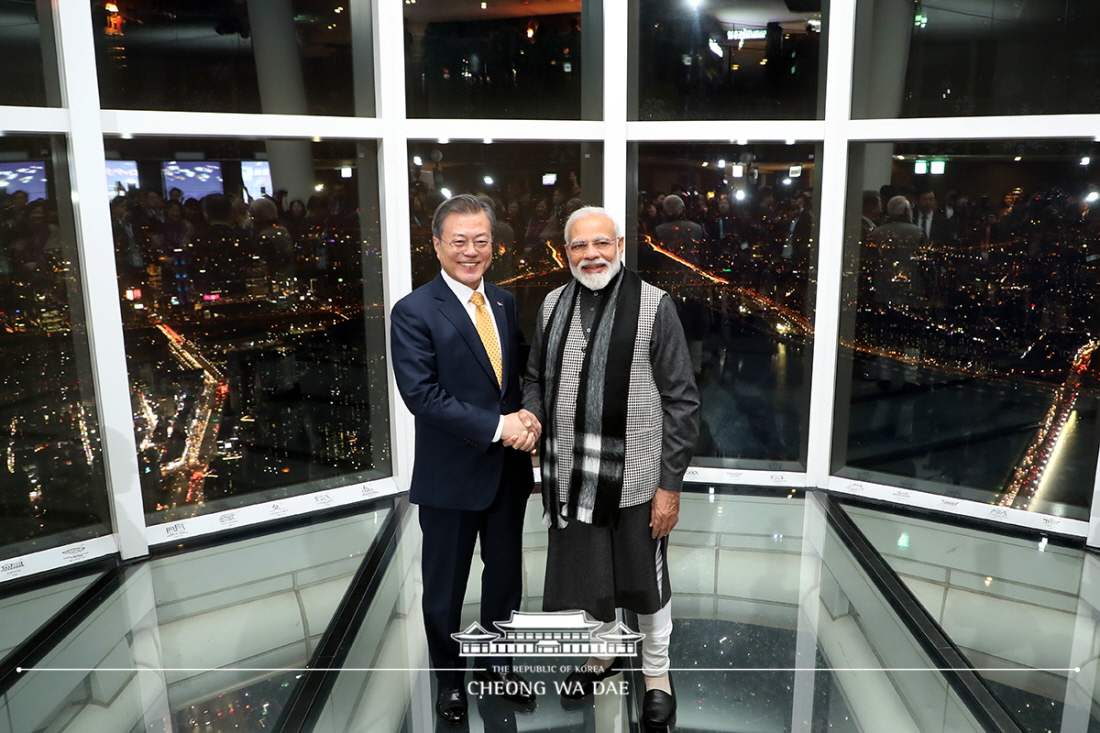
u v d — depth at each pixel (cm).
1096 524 313
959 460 352
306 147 341
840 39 341
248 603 284
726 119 359
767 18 346
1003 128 315
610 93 354
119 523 314
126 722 220
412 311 211
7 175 281
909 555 313
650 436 212
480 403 215
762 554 318
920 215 342
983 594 282
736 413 388
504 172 365
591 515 208
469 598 279
